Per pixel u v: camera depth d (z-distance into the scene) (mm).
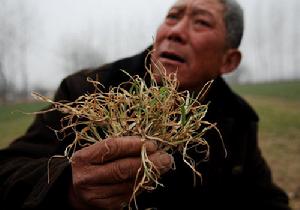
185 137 1351
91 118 1308
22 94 45719
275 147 13195
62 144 1833
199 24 2104
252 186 2521
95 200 1247
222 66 2373
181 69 2025
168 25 2121
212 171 2158
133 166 1212
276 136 15078
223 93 2301
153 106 1329
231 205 2363
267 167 2715
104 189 1242
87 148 1220
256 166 2570
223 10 2217
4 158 1849
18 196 1565
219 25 2186
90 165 1219
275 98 31328
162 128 1330
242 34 2430
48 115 1970
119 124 1303
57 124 1916
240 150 2346
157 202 1963
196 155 2068
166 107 1340
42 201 1387
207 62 2141
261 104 26703
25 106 24844
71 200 1406
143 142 1209
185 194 2031
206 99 2266
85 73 2156
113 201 1263
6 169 1698
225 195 2285
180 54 2020
